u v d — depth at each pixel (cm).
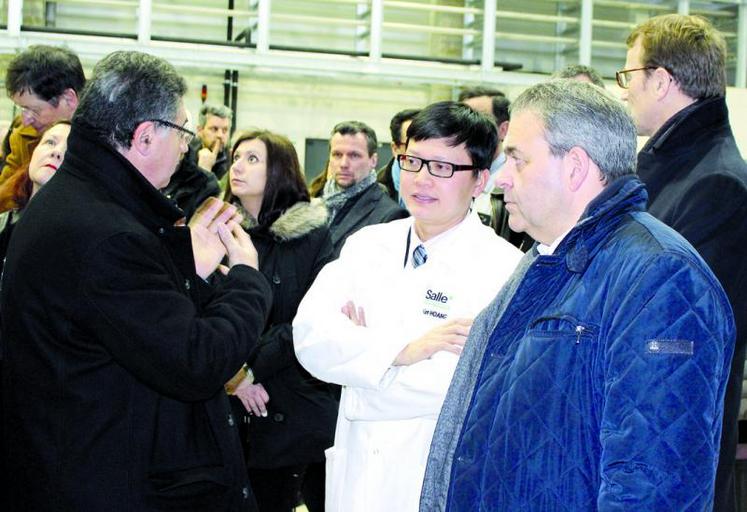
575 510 111
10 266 150
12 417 151
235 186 254
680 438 103
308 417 245
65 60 215
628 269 112
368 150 311
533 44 624
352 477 171
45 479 145
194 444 157
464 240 177
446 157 173
